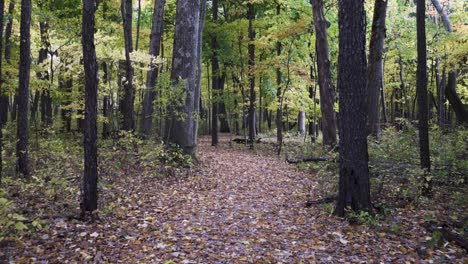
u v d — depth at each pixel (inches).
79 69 561.0
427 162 343.0
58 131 711.7
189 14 522.3
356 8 273.4
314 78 848.3
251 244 231.0
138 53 560.4
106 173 406.3
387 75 1232.2
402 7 959.6
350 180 280.1
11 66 526.6
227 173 502.9
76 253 210.1
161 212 304.2
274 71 875.4
